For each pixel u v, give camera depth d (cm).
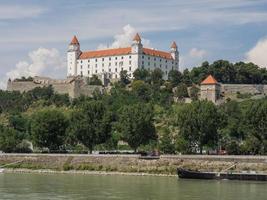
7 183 15900
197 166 18688
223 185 15300
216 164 18475
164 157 19525
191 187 14750
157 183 15800
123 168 19800
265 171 17700
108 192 13550
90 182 16175
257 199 12275
